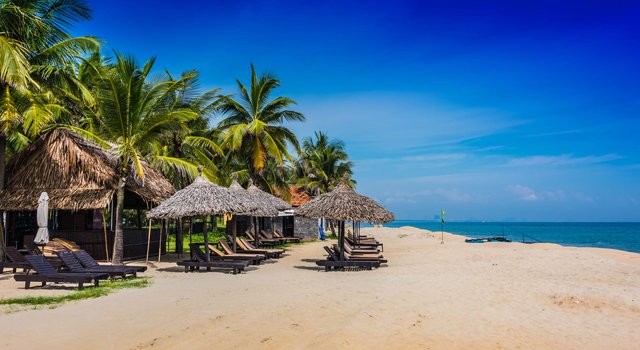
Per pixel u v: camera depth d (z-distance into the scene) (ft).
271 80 87.25
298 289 36.14
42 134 57.47
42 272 35.65
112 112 50.70
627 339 23.20
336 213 48.96
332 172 136.36
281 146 87.56
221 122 88.43
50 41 53.16
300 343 21.48
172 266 53.11
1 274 43.29
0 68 42.06
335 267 51.49
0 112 46.83
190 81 76.89
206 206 46.68
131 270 40.70
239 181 103.55
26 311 27.09
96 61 77.10
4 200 51.11
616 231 336.70
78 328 23.35
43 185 53.42
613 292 35.04
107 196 51.55
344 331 23.62
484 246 90.84
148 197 56.95
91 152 56.85
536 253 70.23
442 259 62.90
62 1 50.90
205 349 20.27
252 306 29.25
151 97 53.67
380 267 53.52
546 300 32.32
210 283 39.42
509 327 25.16
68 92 60.64
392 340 22.35
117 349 20.03
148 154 73.00
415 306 29.94
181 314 26.73
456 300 32.01
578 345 22.17
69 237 57.11
